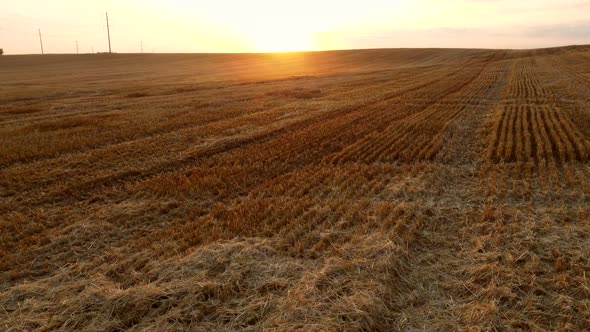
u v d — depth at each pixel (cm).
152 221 894
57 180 1190
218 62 10375
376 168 1225
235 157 1410
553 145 1461
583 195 949
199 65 9519
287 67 8612
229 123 2052
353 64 9069
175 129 1994
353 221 845
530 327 523
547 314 546
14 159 1412
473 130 1777
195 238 780
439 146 1484
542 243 730
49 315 557
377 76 5338
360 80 4769
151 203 985
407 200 970
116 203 1017
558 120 1964
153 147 1572
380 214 866
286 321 527
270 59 10988
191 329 527
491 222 831
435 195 1004
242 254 695
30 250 760
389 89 3650
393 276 638
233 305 575
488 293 588
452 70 6016
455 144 1518
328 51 12756
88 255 749
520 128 1770
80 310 561
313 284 594
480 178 1130
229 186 1104
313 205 941
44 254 750
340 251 705
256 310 559
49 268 701
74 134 1827
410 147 1480
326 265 651
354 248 714
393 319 549
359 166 1266
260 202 966
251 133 1788
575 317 538
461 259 696
